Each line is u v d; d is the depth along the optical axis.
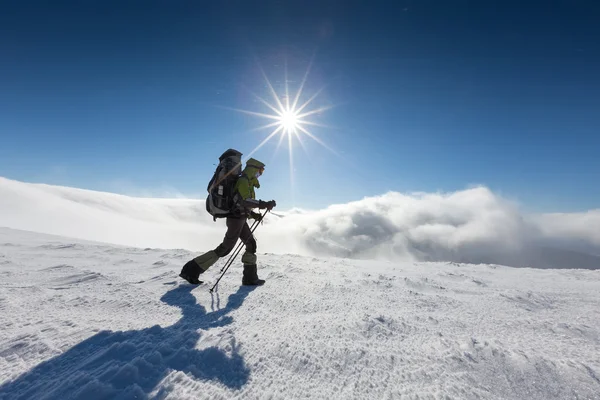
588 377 1.46
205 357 1.53
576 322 2.53
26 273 3.74
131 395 1.21
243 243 3.66
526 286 4.59
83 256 5.70
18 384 1.34
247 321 2.23
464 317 2.63
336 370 1.52
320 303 2.80
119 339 1.79
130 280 3.56
